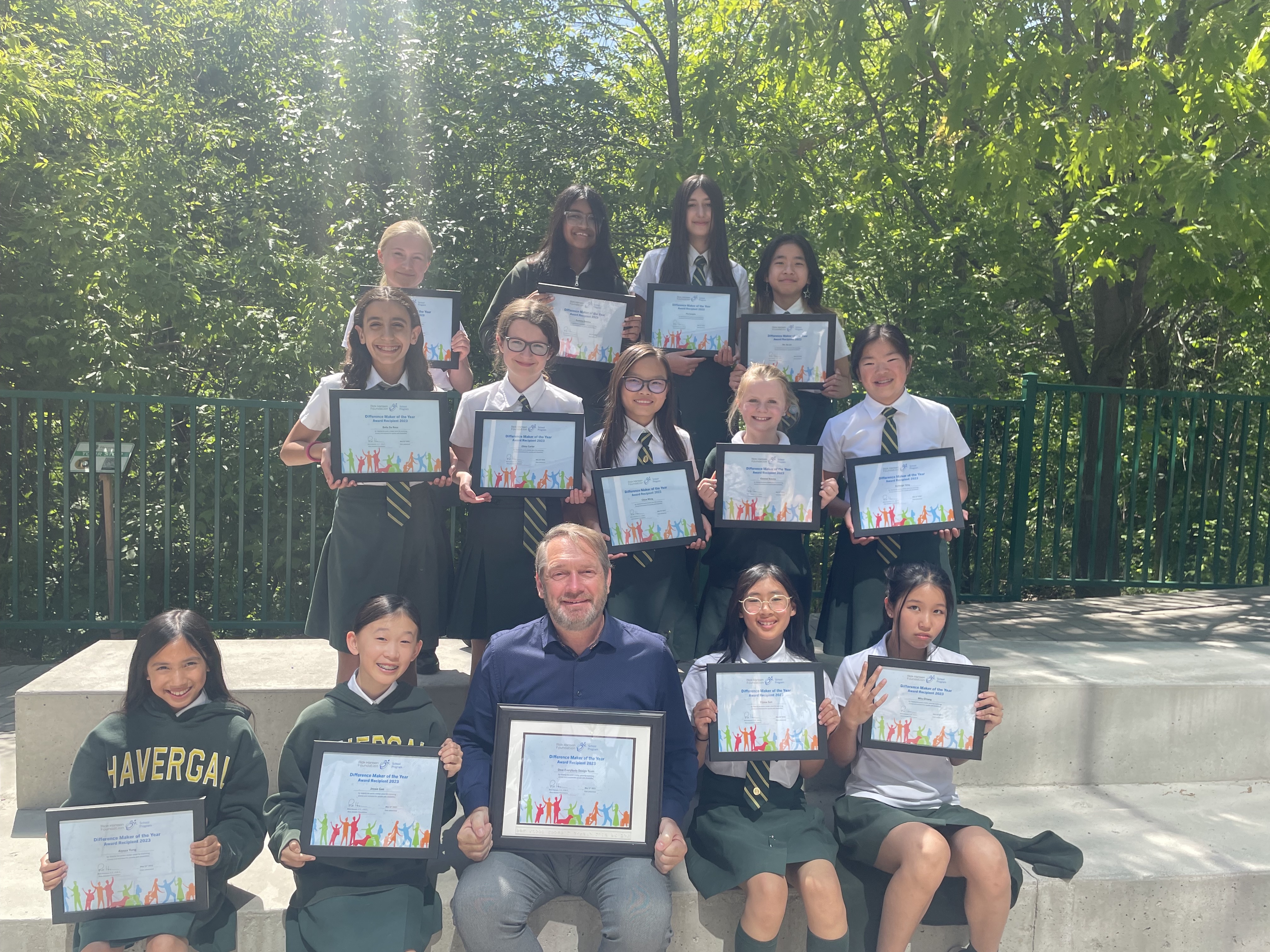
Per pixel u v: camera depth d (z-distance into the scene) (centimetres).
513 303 346
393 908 262
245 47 1280
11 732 411
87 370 854
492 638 295
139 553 513
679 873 298
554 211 402
